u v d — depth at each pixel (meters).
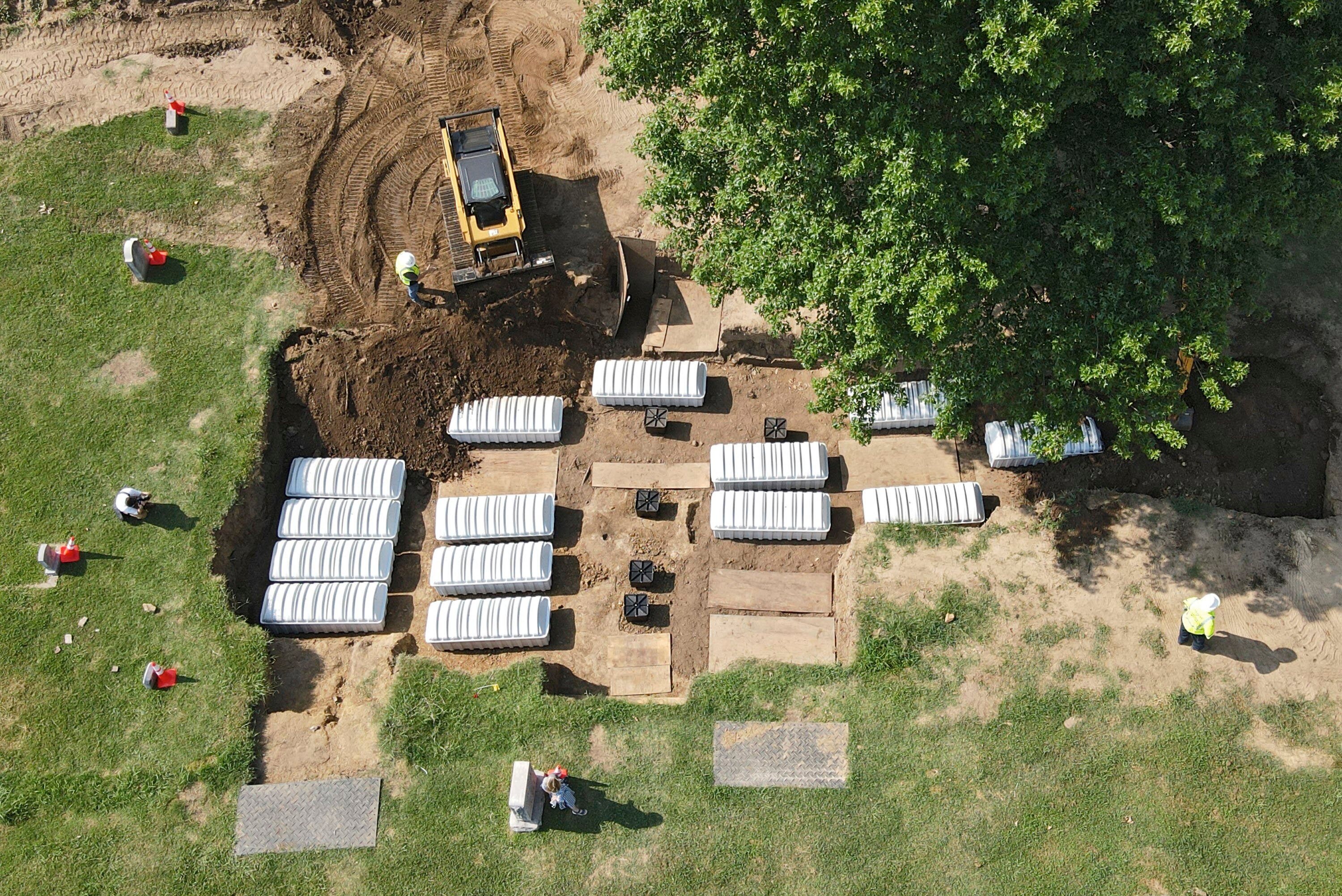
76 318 28.95
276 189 30.91
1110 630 24.66
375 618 26.06
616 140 32.34
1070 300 22.02
